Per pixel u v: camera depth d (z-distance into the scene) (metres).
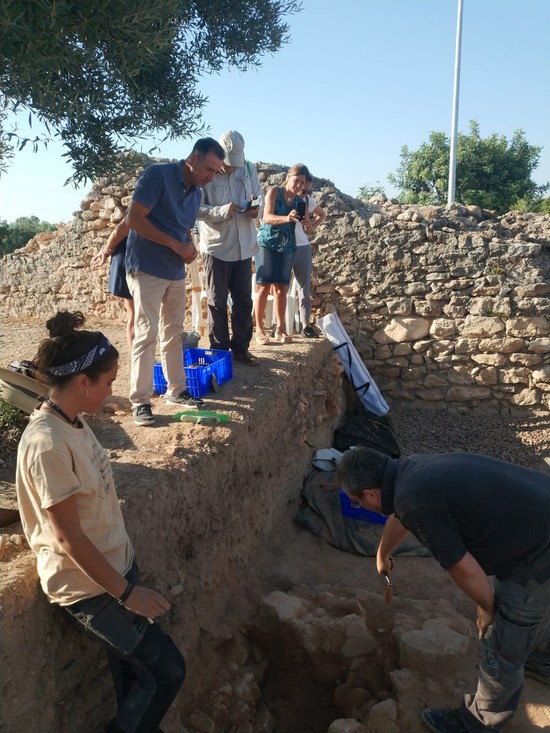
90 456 2.27
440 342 8.30
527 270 7.96
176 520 3.54
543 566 2.64
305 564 5.00
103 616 2.29
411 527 2.69
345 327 8.59
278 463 5.40
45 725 2.40
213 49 4.66
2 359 6.71
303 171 6.45
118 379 5.87
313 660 3.66
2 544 2.60
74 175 3.75
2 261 10.23
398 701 3.22
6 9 2.61
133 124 3.79
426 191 21.16
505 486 2.68
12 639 2.25
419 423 8.28
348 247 8.42
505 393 8.22
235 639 3.68
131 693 2.43
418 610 3.94
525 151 20.53
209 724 3.17
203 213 5.36
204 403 4.99
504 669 2.73
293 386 6.12
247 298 6.02
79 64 3.23
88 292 9.56
